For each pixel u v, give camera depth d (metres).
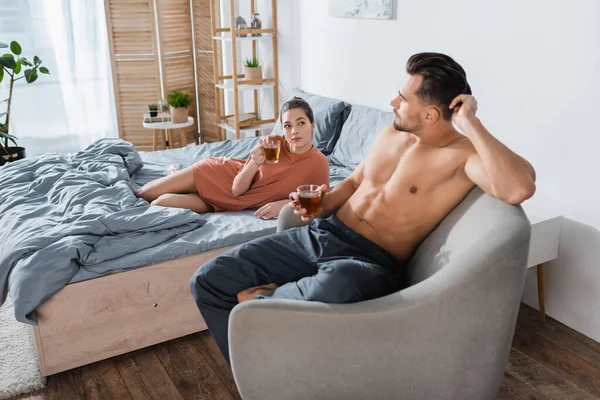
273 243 1.83
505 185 1.41
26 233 2.20
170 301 2.26
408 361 1.43
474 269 1.37
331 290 1.53
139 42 4.64
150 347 2.32
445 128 1.62
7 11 4.51
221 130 4.86
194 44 4.93
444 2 2.73
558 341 2.34
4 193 2.70
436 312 1.39
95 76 4.93
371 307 1.39
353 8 3.36
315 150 2.67
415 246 1.73
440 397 1.49
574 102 2.20
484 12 2.52
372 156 1.82
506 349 1.49
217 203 2.67
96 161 3.02
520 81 2.40
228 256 1.80
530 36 2.32
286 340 1.43
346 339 1.41
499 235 1.39
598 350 2.28
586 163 2.21
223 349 1.80
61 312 2.06
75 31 4.78
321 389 1.47
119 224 2.24
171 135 4.54
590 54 2.10
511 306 1.43
